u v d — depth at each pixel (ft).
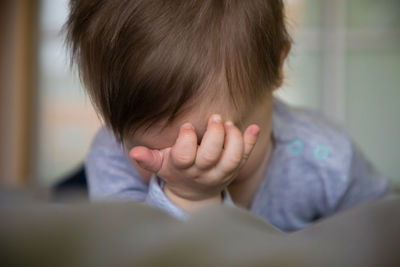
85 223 0.25
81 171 3.01
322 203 2.55
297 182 2.43
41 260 0.22
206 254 0.24
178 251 0.24
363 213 0.31
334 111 6.49
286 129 2.43
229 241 0.26
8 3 6.37
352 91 6.56
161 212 0.29
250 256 0.25
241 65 1.61
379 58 6.54
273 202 2.44
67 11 2.09
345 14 6.50
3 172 6.51
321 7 6.47
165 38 1.55
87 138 6.61
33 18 6.51
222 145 1.49
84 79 1.79
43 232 0.23
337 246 0.26
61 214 0.25
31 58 6.56
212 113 1.54
